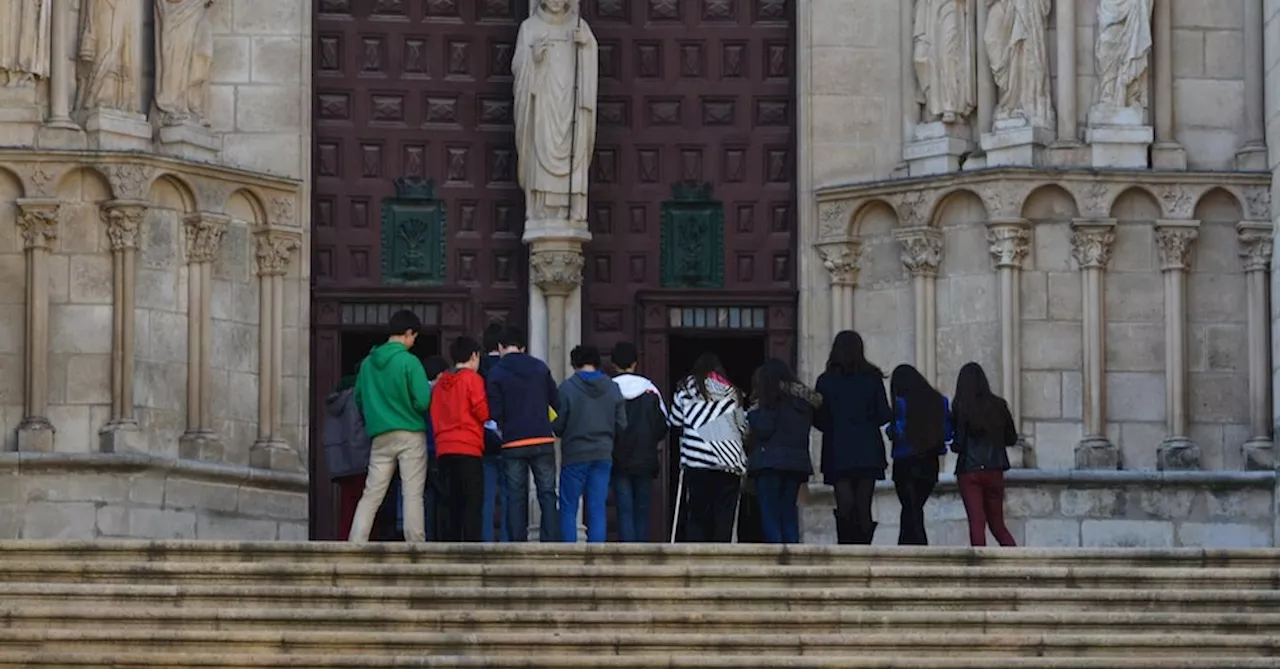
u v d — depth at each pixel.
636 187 41.56
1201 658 27.98
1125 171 39.34
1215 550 30.98
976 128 40.12
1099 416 39.28
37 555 30.17
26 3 38.19
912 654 28.25
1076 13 39.88
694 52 41.75
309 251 40.38
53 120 38.31
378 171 41.16
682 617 28.53
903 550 30.55
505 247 41.31
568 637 27.97
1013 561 30.78
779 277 41.47
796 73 41.53
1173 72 40.03
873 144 40.97
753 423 33.19
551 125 40.38
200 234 39.00
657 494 41.28
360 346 41.66
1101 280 39.47
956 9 40.19
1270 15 39.56
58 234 38.22
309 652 27.81
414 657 27.55
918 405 33.66
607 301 41.38
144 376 38.44
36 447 37.72
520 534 33.12
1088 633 28.75
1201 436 39.56
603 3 41.72
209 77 40.12
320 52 41.12
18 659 27.50
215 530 38.84
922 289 39.97
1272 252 39.47
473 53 41.53
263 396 39.69
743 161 41.66
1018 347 39.31
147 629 28.14
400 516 35.25
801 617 28.62
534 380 33.16
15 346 38.09
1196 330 39.69
